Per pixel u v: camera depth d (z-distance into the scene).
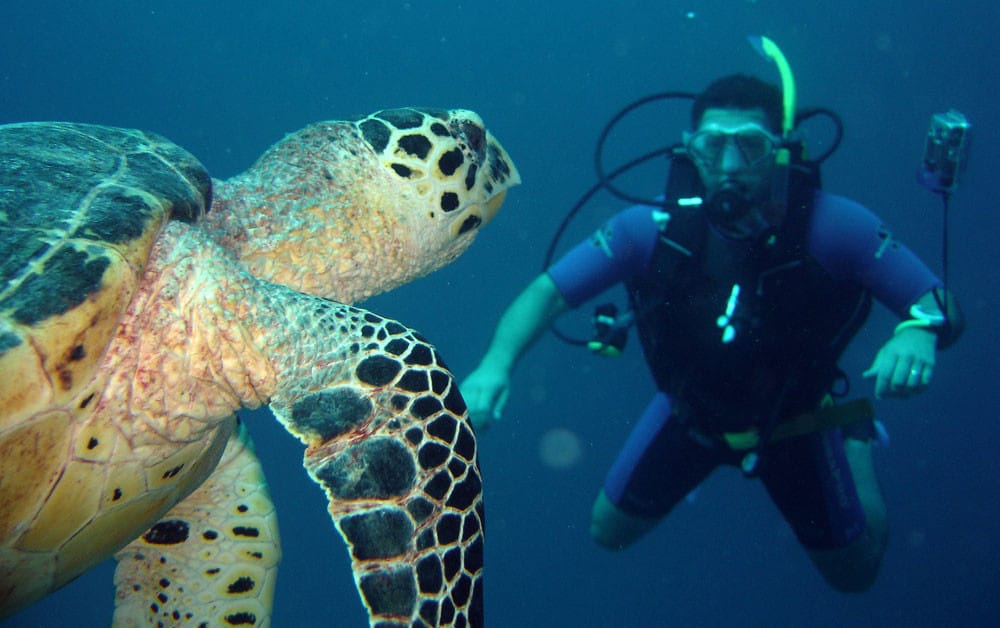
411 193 2.89
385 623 1.68
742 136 3.76
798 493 4.62
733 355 4.08
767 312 3.95
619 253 4.45
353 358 2.02
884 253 3.83
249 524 2.70
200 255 2.11
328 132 2.91
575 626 15.96
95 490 1.95
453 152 2.98
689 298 4.13
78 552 2.08
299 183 2.77
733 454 4.69
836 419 4.24
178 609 2.57
